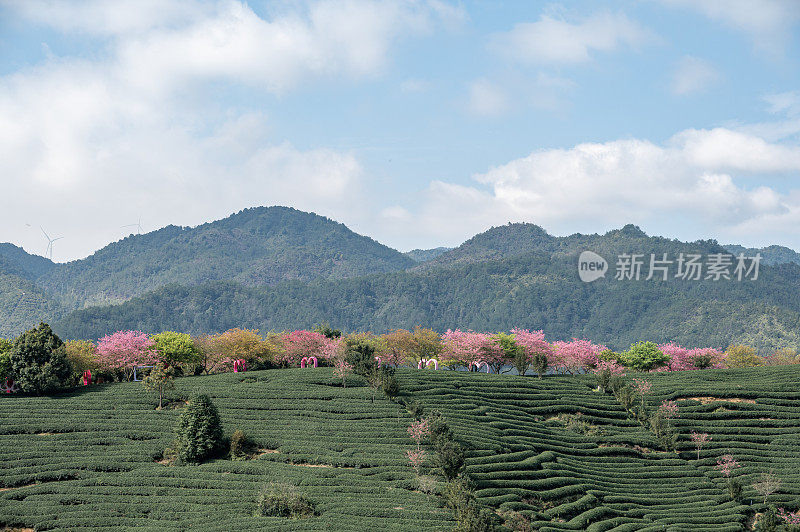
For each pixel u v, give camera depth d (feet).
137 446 216.95
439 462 203.82
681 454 245.24
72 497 184.44
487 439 234.38
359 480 201.16
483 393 277.23
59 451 209.97
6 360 257.96
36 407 240.12
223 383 275.59
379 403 254.88
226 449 219.82
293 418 241.76
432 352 374.84
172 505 182.29
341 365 274.16
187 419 215.72
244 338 323.78
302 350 331.77
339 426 236.02
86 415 236.02
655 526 198.29
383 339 375.45
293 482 198.08
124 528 169.58
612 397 286.87
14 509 177.47
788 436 252.62
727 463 230.89
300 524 172.86
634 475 230.68
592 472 228.84
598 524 196.95
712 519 203.51
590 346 359.66
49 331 269.23
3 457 203.72
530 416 263.49
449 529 174.09
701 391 285.23
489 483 207.92
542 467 223.92
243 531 168.35
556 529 191.52
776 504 212.64
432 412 249.96
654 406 276.82
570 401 278.67
